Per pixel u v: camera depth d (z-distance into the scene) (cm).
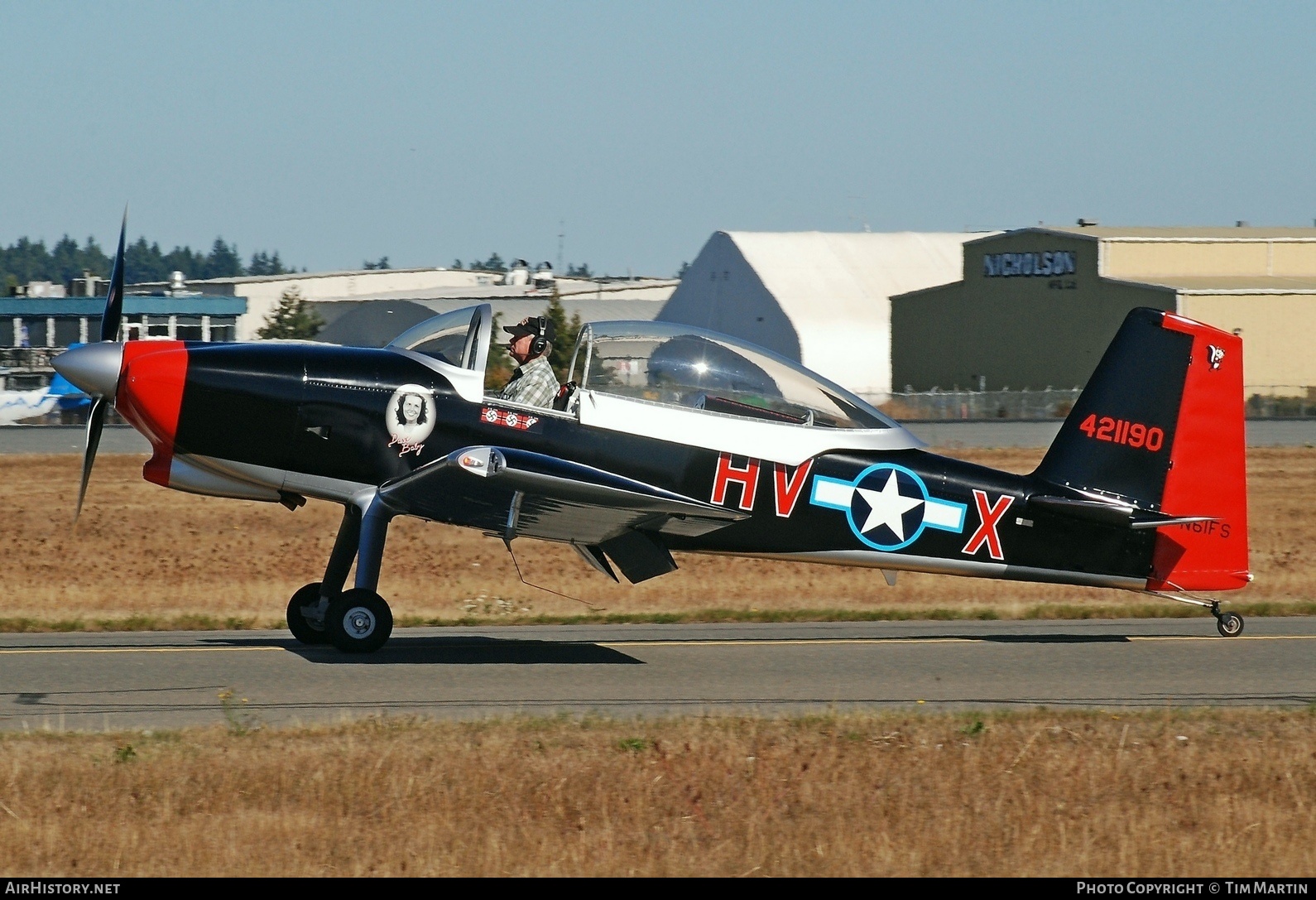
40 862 1853
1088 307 18900
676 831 2009
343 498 3453
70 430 12669
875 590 4938
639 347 3550
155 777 2139
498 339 3528
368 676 3109
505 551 6078
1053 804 2158
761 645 3709
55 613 4122
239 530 6806
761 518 3609
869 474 3669
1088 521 3784
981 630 4075
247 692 2892
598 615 4184
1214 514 3816
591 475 3209
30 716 2619
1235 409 3800
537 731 2478
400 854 1891
